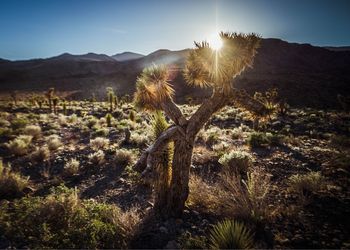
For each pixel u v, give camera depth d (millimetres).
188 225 5254
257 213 5238
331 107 45531
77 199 6043
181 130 5305
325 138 16484
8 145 12047
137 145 13055
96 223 4977
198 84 5746
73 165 9219
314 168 8859
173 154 5508
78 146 13414
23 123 19047
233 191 6219
